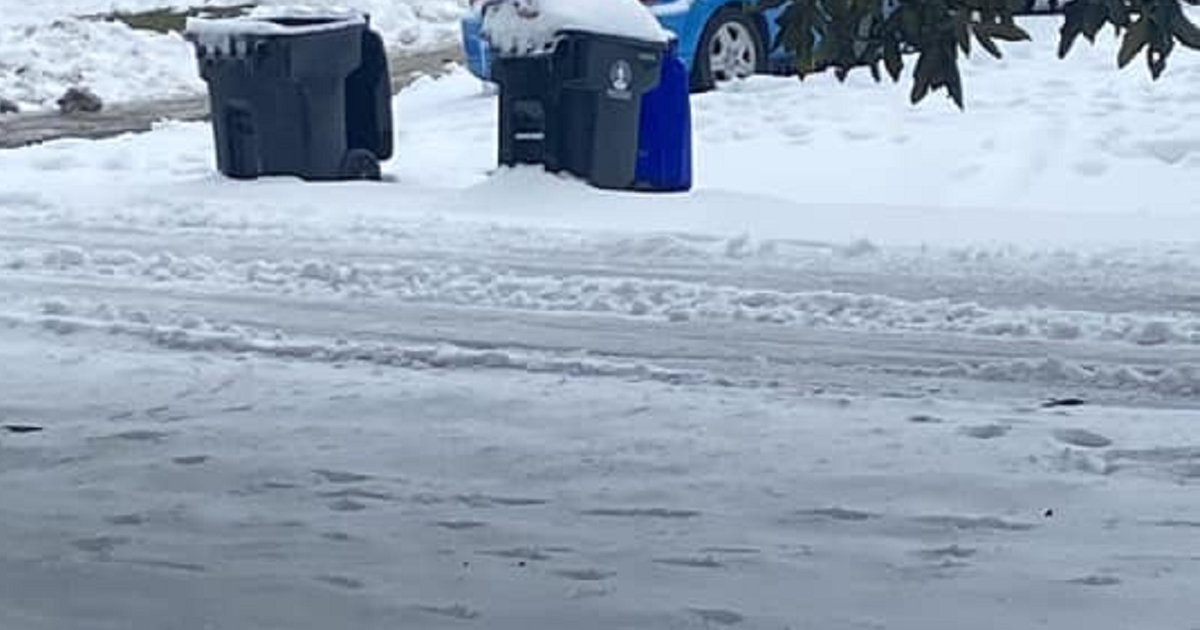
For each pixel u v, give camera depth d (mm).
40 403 12023
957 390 12320
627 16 17797
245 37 18391
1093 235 16328
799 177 19047
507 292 14641
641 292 14539
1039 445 10859
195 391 12227
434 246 16141
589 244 16125
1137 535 9078
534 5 17688
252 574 8617
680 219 17062
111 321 13898
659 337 13523
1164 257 15453
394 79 25328
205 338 13445
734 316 13969
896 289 14672
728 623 7906
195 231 16828
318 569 8711
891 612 8023
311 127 18609
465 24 23391
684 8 22234
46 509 9781
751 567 8680
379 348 13203
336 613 8078
